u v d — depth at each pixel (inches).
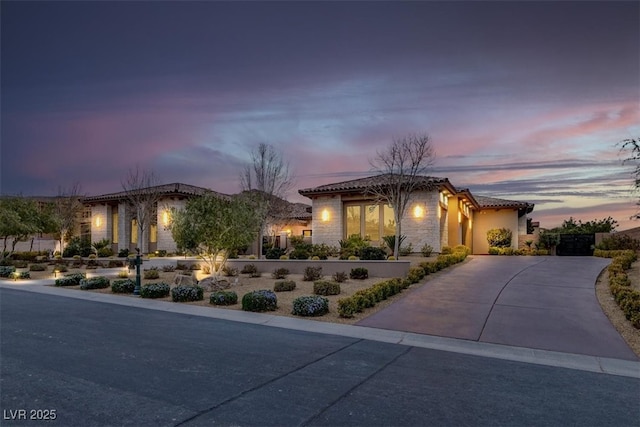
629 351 248.4
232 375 200.7
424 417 153.3
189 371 206.7
